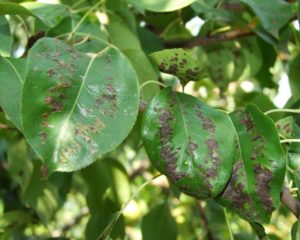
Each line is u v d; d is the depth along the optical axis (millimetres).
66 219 1020
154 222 495
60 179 553
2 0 388
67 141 245
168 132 277
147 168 802
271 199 282
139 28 505
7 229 542
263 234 299
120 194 520
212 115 285
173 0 321
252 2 419
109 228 323
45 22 337
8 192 646
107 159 527
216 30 529
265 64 579
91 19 442
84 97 257
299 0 387
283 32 456
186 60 287
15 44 535
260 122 290
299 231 291
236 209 285
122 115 257
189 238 779
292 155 306
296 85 459
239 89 577
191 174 273
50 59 260
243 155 288
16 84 283
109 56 273
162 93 284
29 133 243
